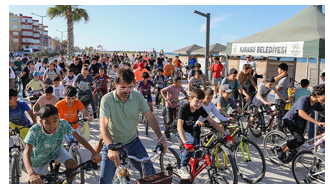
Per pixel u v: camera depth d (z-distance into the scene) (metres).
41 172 3.10
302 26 6.77
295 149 4.41
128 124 2.84
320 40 5.63
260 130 5.83
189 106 3.58
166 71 12.27
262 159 3.78
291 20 7.45
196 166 3.65
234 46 8.29
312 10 7.36
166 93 6.09
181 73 17.67
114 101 2.75
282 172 4.27
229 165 3.59
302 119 4.29
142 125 6.83
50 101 4.78
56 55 65.50
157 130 2.87
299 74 12.23
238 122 4.34
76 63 10.89
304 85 5.34
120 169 2.63
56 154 3.13
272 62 11.58
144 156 2.89
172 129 2.90
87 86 6.09
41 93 7.02
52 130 2.74
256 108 5.85
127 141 2.90
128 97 2.78
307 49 5.87
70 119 4.26
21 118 4.15
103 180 2.75
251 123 5.98
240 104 7.16
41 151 2.94
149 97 6.73
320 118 5.01
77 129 4.36
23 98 10.03
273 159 4.66
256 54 7.34
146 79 6.59
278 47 6.62
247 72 6.88
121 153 2.44
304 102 4.10
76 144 3.72
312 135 5.11
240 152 4.10
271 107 5.83
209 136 4.22
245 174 4.00
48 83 8.48
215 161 3.69
